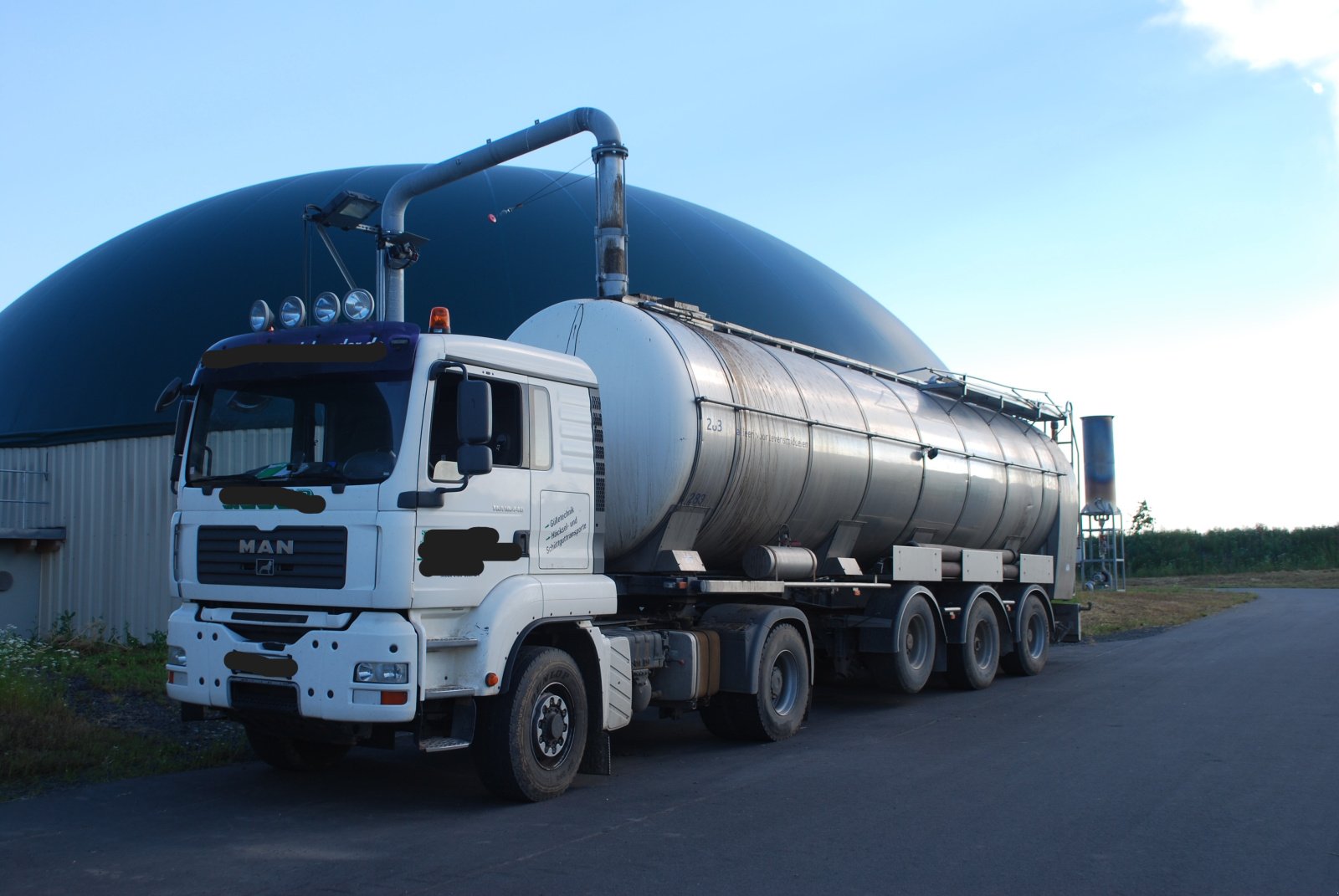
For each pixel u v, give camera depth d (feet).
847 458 36.37
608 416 29.91
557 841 19.80
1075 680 47.50
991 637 46.42
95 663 42.01
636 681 27.37
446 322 22.71
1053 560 53.72
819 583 35.19
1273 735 31.53
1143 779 25.34
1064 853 18.93
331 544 21.08
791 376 35.55
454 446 22.06
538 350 24.68
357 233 62.85
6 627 53.47
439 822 21.35
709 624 31.55
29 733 26.96
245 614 22.04
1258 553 204.13
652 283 68.59
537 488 23.81
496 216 65.87
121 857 18.65
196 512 23.03
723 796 23.72
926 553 41.70
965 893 16.75
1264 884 17.21
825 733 33.32
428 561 20.99
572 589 24.21
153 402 54.70
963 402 47.85
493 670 21.93
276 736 25.81
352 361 21.98
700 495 30.14
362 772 26.58
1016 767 26.96
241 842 19.62
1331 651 57.93
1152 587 146.82
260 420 22.80
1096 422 118.52
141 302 60.34
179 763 26.99
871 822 21.21
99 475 54.75
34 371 60.08
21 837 20.01
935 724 34.88
